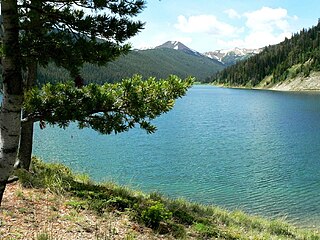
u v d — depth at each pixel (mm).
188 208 13023
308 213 19000
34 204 8523
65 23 4547
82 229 7734
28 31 4512
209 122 63188
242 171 28422
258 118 70500
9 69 4207
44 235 6668
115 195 10758
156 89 5777
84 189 10727
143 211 9172
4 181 4406
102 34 4707
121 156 32969
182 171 27906
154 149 37031
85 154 33469
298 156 34812
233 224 12320
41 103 4887
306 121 65500
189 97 145875
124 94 5512
